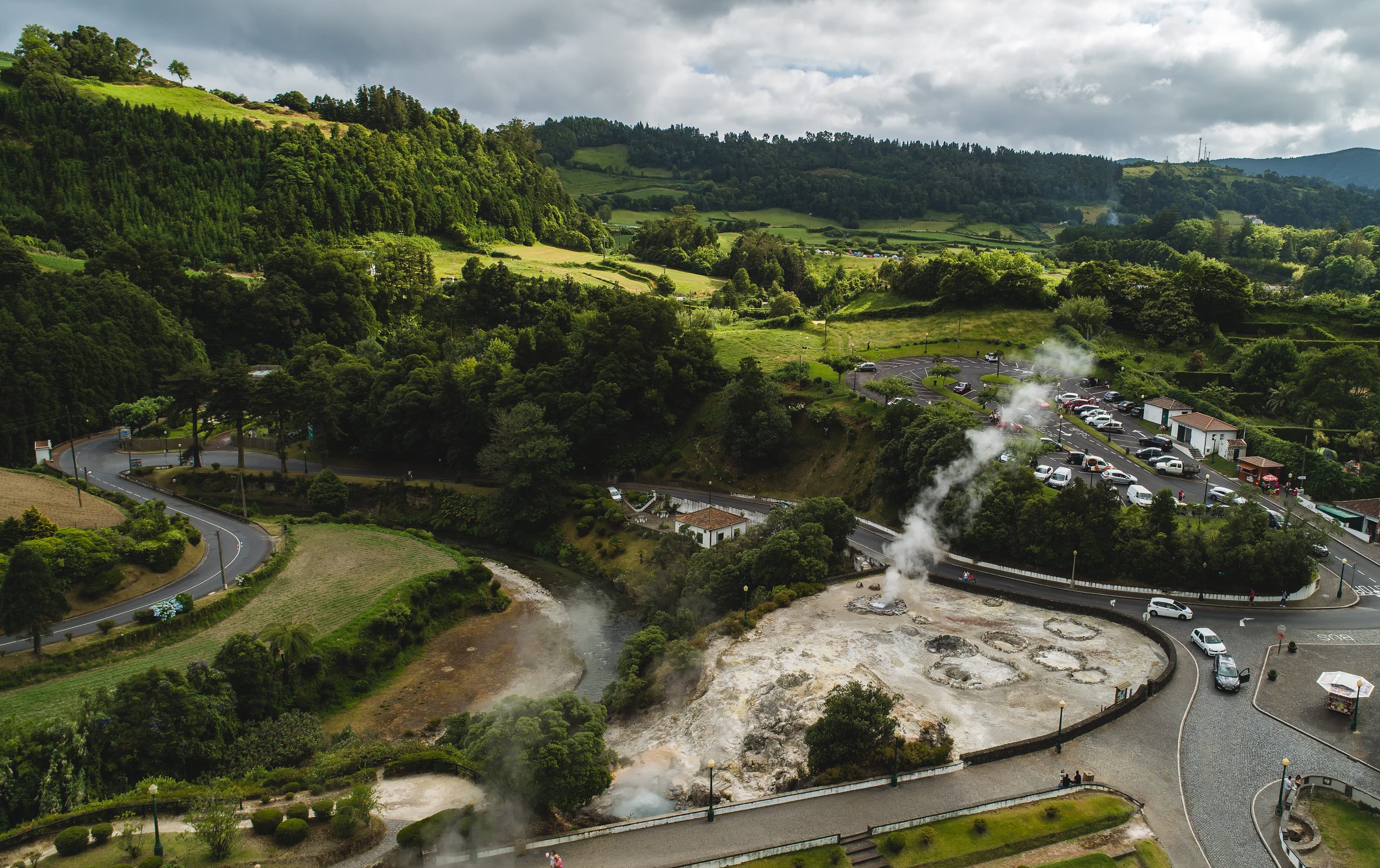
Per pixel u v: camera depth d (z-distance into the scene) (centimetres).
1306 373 13162
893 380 13750
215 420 17088
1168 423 13075
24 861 4703
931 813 5269
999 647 7744
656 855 4931
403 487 14388
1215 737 6122
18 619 7112
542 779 5347
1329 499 10731
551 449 13138
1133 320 17688
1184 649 7506
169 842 5019
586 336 15750
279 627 7931
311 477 14538
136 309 17425
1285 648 7481
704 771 6181
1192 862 4838
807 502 10369
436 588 10200
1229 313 17025
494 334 19988
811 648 7781
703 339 16050
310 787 5812
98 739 5944
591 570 11925
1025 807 5300
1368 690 6119
